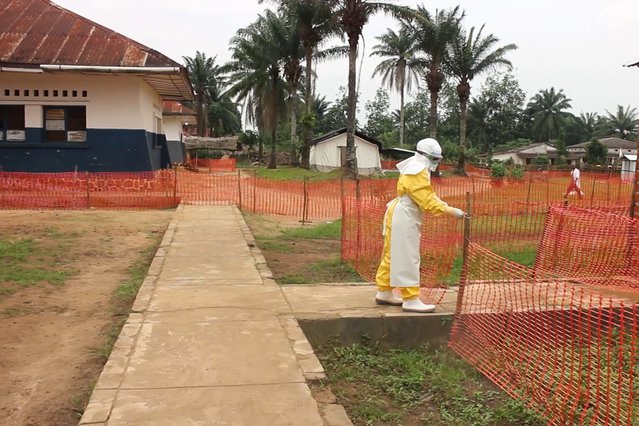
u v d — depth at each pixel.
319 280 7.69
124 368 4.22
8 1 21.36
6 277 7.26
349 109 31.14
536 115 93.00
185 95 24.75
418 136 88.50
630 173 35.47
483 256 6.74
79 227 11.35
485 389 4.60
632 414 3.68
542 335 5.12
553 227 8.42
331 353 5.30
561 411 3.80
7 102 18.78
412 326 5.62
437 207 5.48
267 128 48.59
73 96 19.02
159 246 9.38
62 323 5.63
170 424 3.40
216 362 4.36
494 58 44.75
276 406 3.68
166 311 5.64
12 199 14.99
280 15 43.12
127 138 19.31
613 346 5.14
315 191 21.44
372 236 8.51
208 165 42.84
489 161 60.91
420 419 4.02
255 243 9.86
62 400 4.02
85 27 20.19
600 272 7.86
